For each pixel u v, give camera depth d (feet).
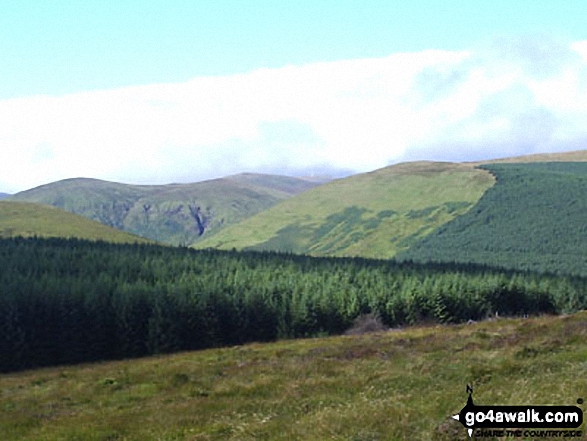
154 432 65.05
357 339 152.56
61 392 103.09
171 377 102.89
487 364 76.38
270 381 89.40
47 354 271.08
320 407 65.98
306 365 99.40
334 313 336.70
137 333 293.43
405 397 63.16
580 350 78.43
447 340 110.11
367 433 48.60
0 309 257.55
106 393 97.60
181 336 301.84
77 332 279.08
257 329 329.52
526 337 98.37
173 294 313.53
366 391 72.69
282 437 52.70
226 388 87.45
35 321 269.85
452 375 73.82
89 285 310.45
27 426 77.66
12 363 254.47
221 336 315.99
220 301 320.09
